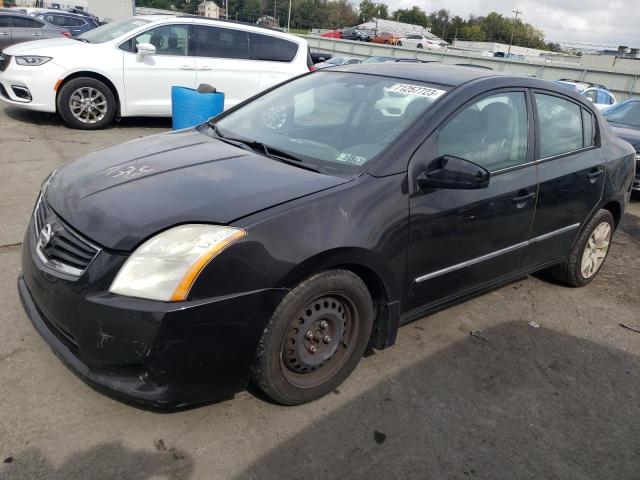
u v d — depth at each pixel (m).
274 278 2.39
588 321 4.08
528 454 2.65
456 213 3.10
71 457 2.31
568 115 4.06
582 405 3.07
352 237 2.61
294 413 2.71
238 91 9.42
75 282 2.33
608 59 47.34
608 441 2.81
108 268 2.29
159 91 8.89
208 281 2.27
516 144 3.57
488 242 3.40
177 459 2.36
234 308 2.32
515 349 3.56
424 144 3.01
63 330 2.43
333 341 2.78
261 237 2.38
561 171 3.84
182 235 2.32
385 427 2.70
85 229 2.43
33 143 7.40
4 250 4.11
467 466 2.52
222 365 2.38
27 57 8.06
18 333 3.08
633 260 5.53
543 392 3.15
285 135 3.40
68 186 2.80
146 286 2.24
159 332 2.21
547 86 3.92
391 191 2.82
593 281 4.86
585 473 2.58
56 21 20.88
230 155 3.11
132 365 2.29
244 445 2.48
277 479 2.32
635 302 4.51
